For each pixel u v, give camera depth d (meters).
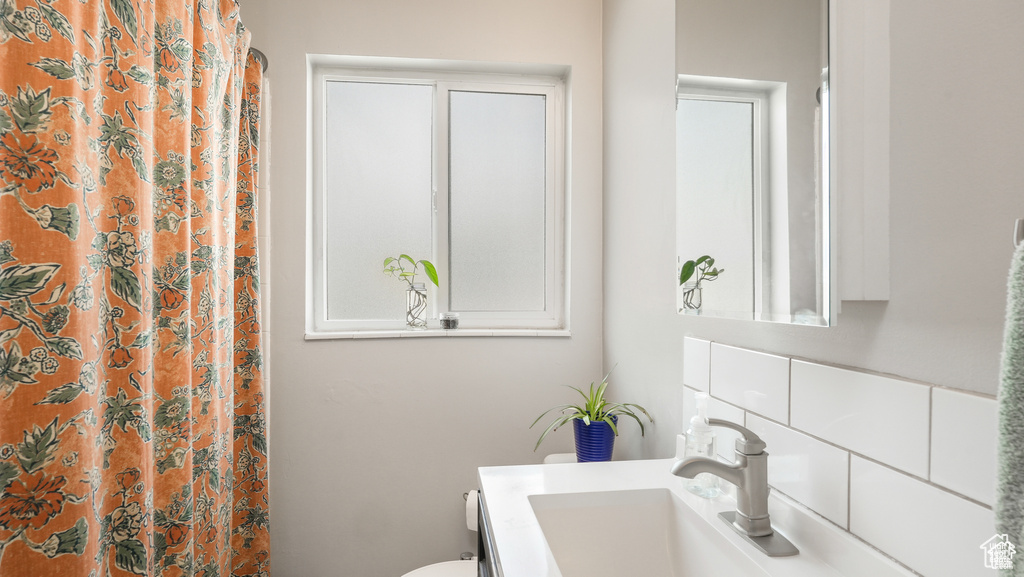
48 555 0.76
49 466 0.76
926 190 0.56
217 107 1.33
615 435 1.48
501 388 1.90
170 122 1.11
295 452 1.80
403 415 1.86
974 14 0.51
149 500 0.97
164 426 1.11
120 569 0.93
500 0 1.89
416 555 1.87
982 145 0.50
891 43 0.61
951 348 0.54
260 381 1.68
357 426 1.83
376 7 1.84
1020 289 0.34
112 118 0.92
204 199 1.26
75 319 0.79
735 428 0.79
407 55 1.85
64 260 0.77
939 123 0.55
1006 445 0.34
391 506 1.85
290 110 1.80
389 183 2.02
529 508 0.89
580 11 1.92
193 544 1.17
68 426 0.78
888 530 0.60
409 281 2.02
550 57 1.91
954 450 0.52
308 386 1.81
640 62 1.50
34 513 0.75
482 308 2.05
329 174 1.98
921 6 0.57
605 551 0.94
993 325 0.49
